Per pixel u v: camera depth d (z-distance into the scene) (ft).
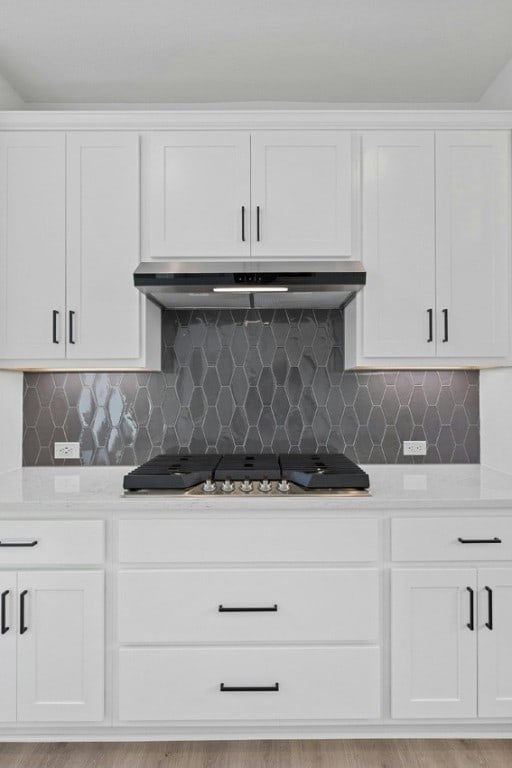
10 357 7.22
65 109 8.62
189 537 6.15
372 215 7.23
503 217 7.25
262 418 8.46
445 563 6.22
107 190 7.21
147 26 6.79
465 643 6.18
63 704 6.11
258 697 6.14
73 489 6.75
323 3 6.40
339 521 6.17
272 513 6.19
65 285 7.23
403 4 6.43
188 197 7.19
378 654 6.16
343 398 8.47
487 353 7.24
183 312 8.46
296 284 6.64
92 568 6.17
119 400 8.45
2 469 7.80
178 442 8.45
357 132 7.25
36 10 6.49
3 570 6.12
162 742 6.48
